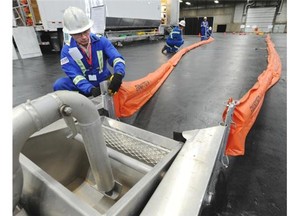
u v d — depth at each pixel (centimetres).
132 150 77
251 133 146
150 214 42
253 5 1673
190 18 1883
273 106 190
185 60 438
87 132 56
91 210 42
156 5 848
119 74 126
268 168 112
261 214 86
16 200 44
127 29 761
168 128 160
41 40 559
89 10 316
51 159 83
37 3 453
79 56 149
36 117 42
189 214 42
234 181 103
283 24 1603
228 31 1872
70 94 48
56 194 47
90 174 91
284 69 331
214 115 177
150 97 220
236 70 331
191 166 54
